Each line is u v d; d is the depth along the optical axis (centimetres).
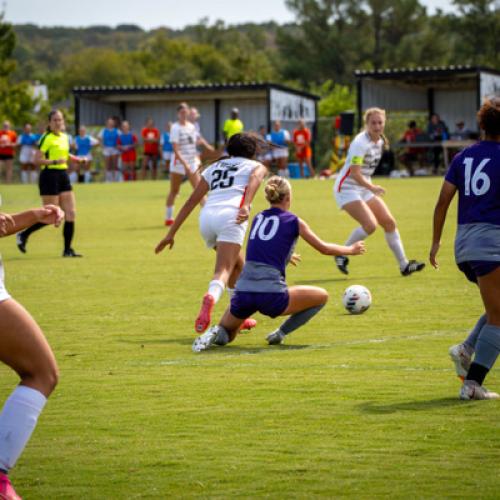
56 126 5031
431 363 2428
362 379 2266
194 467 1659
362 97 13588
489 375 2295
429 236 5606
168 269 4500
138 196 9594
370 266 4438
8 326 1504
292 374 2333
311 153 14300
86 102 14850
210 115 14812
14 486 1585
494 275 2023
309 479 1586
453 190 2123
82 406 2072
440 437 1797
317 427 1877
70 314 3303
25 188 11256
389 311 3228
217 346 2717
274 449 1747
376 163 4125
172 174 6656
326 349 2634
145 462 1691
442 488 1534
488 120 2089
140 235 6169
